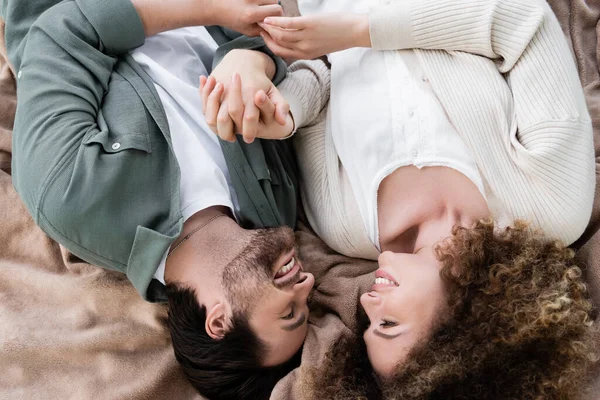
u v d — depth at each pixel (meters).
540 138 1.06
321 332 1.17
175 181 1.09
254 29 1.19
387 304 1.05
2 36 1.41
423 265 1.07
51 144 1.08
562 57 1.09
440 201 1.12
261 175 1.20
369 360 1.09
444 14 1.09
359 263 1.28
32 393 1.21
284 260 1.10
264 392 1.14
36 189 1.08
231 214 1.18
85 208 1.05
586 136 1.09
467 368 1.00
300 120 1.19
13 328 1.25
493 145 1.09
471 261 1.04
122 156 1.06
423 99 1.13
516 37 1.08
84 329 1.27
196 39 1.29
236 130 1.08
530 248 1.07
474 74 1.11
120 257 1.09
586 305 1.08
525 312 1.01
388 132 1.12
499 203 1.11
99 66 1.15
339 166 1.22
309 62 1.27
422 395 0.99
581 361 1.02
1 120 1.42
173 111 1.17
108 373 1.23
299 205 1.38
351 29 1.14
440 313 1.04
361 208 1.17
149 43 1.23
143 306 1.26
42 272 1.32
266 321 1.09
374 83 1.16
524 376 1.00
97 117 1.13
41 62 1.13
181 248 1.12
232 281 1.09
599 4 1.48
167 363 1.23
